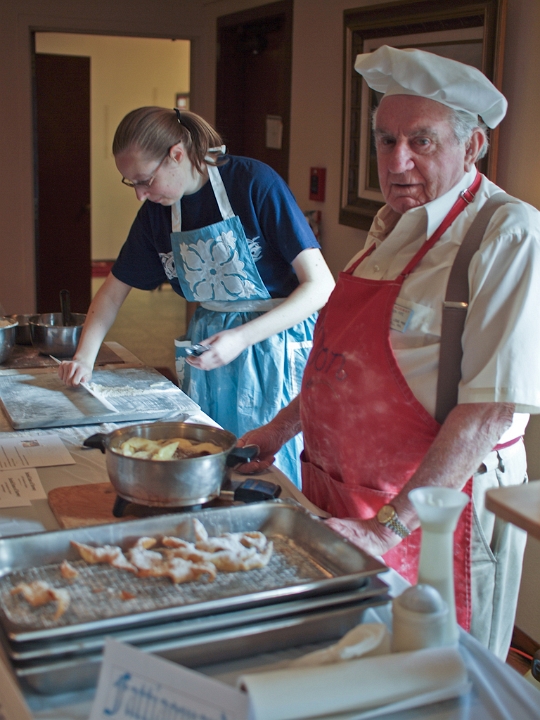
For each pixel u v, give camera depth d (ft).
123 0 15.96
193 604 3.33
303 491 5.78
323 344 5.31
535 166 7.63
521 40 7.72
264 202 7.19
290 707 2.98
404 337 4.82
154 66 34.01
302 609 3.49
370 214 10.48
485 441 4.47
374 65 4.76
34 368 8.07
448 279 4.69
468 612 4.98
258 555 3.97
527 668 8.08
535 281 4.42
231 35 15.53
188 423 5.29
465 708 3.26
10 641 3.15
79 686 3.20
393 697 3.14
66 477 5.37
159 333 23.94
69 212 23.47
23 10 15.57
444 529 3.50
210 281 7.64
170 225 7.55
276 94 14.37
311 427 5.40
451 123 4.67
